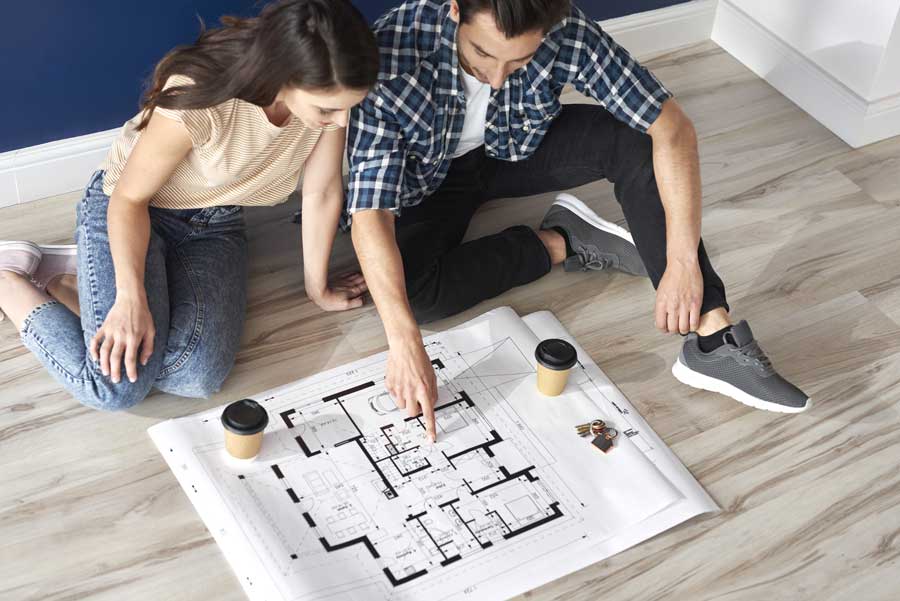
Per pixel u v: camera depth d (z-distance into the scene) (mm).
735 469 2008
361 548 1809
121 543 1815
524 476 1937
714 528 1903
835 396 2156
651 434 2031
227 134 1869
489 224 2490
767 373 2059
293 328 2215
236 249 2150
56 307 1990
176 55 1759
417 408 1907
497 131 2150
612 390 2102
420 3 1937
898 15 2598
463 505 1885
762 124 2861
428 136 2039
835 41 2785
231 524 1824
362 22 1632
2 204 2439
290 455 1937
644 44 3047
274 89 1683
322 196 2082
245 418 1849
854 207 2621
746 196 2625
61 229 2398
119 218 1920
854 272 2439
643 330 2266
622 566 1831
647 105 2070
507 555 1818
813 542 1897
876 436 2088
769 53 2969
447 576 1782
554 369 1992
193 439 1946
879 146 2824
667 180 2072
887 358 2244
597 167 2229
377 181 1974
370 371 2105
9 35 2223
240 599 1749
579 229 2338
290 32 1590
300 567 1769
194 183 2006
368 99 1954
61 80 2338
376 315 2256
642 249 2135
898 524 1937
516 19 1633
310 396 2045
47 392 2051
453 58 1958
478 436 1993
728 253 2461
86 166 2473
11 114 2342
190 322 2012
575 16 2023
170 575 1775
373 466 1933
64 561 1786
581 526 1869
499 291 2271
